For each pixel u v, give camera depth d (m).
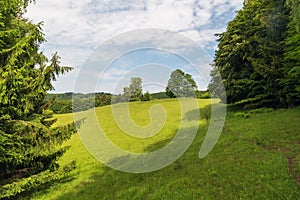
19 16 8.71
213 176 7.66
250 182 6.79
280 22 17.61
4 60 7.25
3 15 7.68
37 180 7.78
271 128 12.45
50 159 8.80
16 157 7.15
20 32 8.18
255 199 5.97
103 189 8.51
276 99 17.78
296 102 17.22
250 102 19.75
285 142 10.09
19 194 8.72
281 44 17.30
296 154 8.63
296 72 14.19
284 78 16.62
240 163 8.25
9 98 6.81
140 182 8.62
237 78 20.14
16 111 7.32
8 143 7.00
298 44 13.82
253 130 12.75
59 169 8.73
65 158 14.03
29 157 7.70
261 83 18.34
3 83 6.46
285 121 13.30
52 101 9.02
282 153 8.85
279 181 6.54
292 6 9.59
